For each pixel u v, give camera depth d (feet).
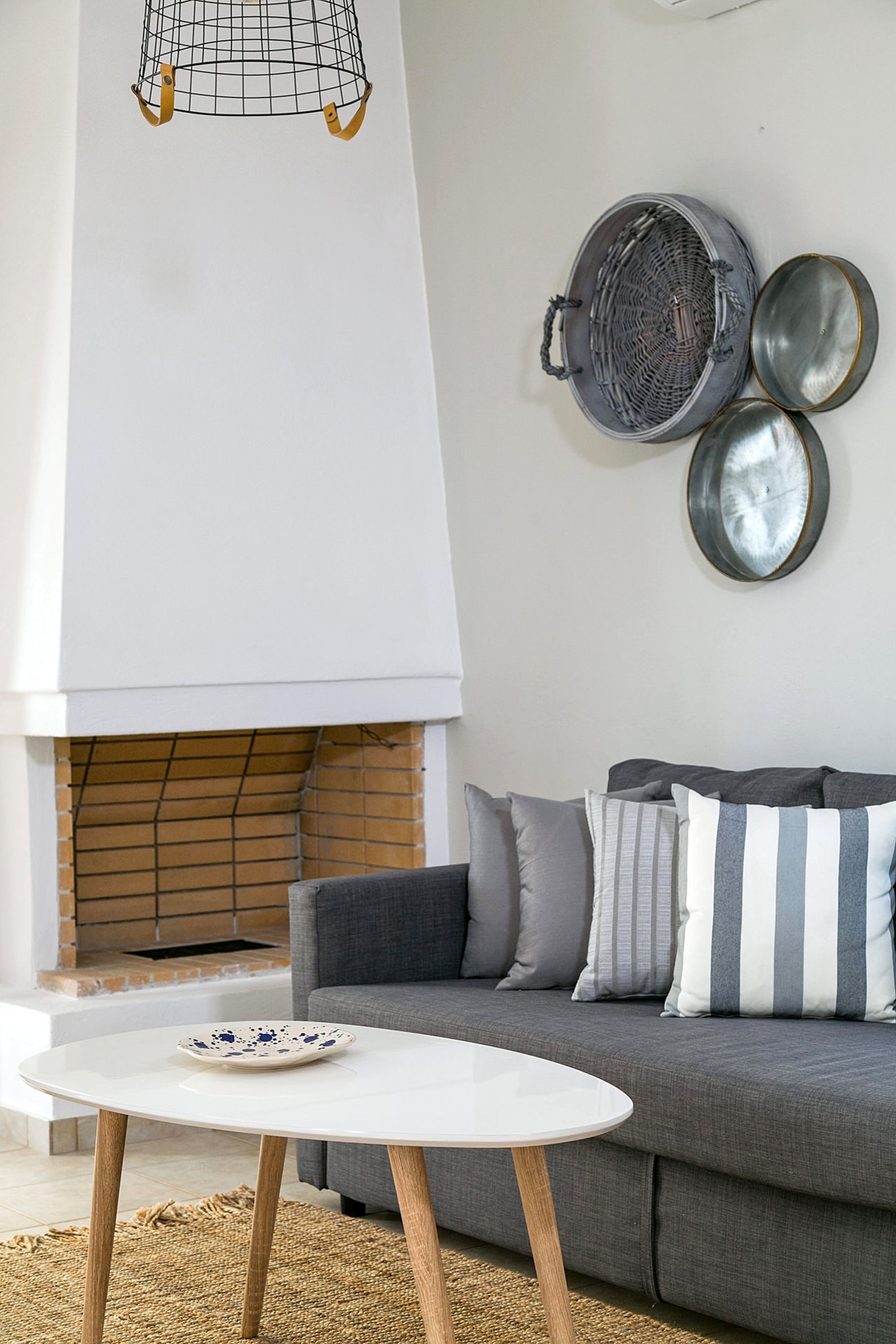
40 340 12.26
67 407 11.87
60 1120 11.57
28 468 12.31
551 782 12.89
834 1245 7.11
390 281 13.79
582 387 12.12
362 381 13.50
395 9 14.12
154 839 14.42
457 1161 9.05
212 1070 6.98
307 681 12.92
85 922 14.01
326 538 13.14
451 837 14.02
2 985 12.82
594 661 12.44
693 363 11.40
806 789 9.56
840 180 10.44
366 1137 5.82
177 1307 8.23
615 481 12.18
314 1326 7.98
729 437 11.18
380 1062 7.14
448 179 13.71
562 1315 6.31
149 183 12.35
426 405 13.94
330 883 10.19
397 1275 8.72
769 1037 8.07
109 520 11.99
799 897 8.64
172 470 12.33
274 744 14.66
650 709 11.95
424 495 13.83
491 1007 9.10
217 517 12.53
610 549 12.26
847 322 10.37
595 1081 6.72
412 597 13.64
